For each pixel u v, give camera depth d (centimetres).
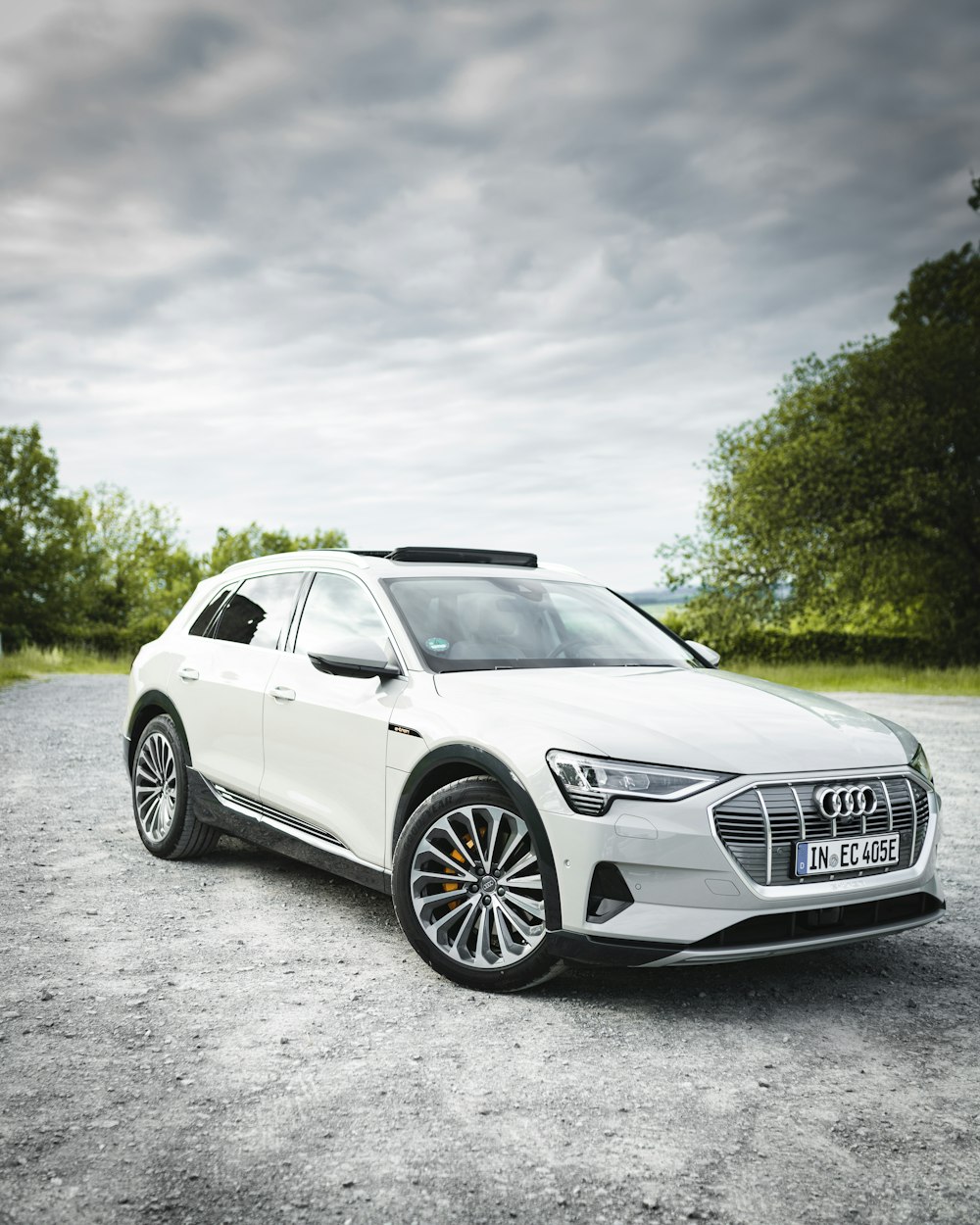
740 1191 252
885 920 375
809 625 2953
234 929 459
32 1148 267
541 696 402
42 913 478
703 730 373
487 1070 318
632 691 418
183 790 566
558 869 356
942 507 2705
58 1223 234
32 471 4772
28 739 1093
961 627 2859
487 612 487
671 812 344
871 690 2002
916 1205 246
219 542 6494
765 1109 295
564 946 355
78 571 5197
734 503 2786
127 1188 249
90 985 387
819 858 355
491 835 383
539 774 362
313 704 468
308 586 528
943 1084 313
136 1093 300
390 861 422
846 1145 275
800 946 354
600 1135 278
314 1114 288
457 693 413
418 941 398
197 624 600
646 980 400
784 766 359
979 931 468
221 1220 236
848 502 2742
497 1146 271
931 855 388
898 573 2805
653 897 345
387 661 431
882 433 2675
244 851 611
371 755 431
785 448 2794
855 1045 342
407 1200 246
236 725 523
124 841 629
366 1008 367
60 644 3872
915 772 387
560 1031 349
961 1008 375
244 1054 328
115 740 1095
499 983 378
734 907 343
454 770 405
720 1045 340
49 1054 325
